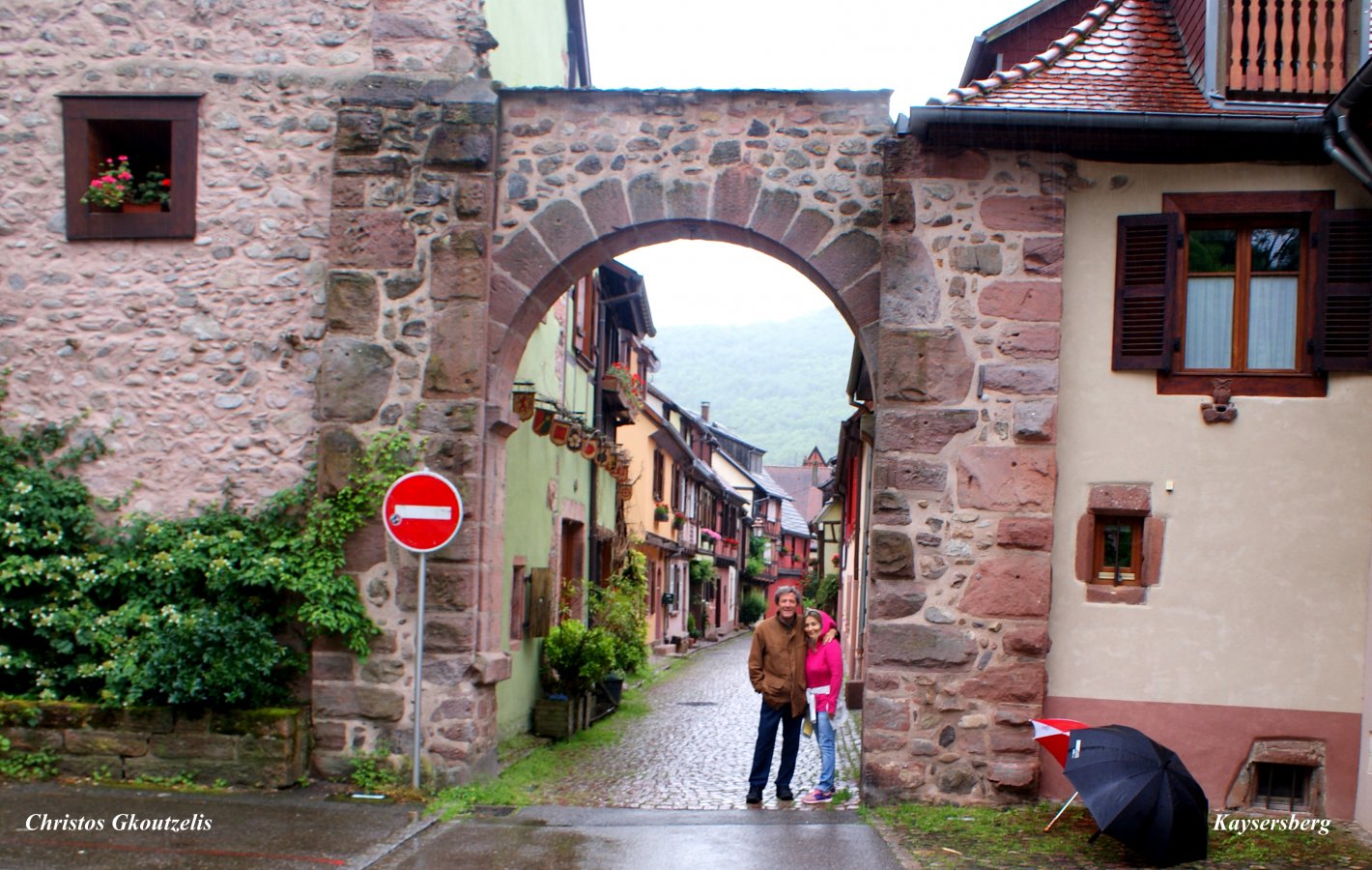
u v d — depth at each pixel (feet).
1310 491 24.12
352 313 25.84
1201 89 26.11
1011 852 20.62
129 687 24.27
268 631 25.05
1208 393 24.53
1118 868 19.70
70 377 26.78
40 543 25.73
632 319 59.82
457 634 25.22
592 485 50.80
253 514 26.20
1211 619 24.23
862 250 25.45
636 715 43.60
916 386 24.58
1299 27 26.61
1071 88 25.89
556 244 26.09
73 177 26.86
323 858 19.53
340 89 26.61
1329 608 23.93
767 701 26.17
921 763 24.13
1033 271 24.58
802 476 247.09
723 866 19.57
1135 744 20.29
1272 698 23.99
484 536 25.88
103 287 26.86
